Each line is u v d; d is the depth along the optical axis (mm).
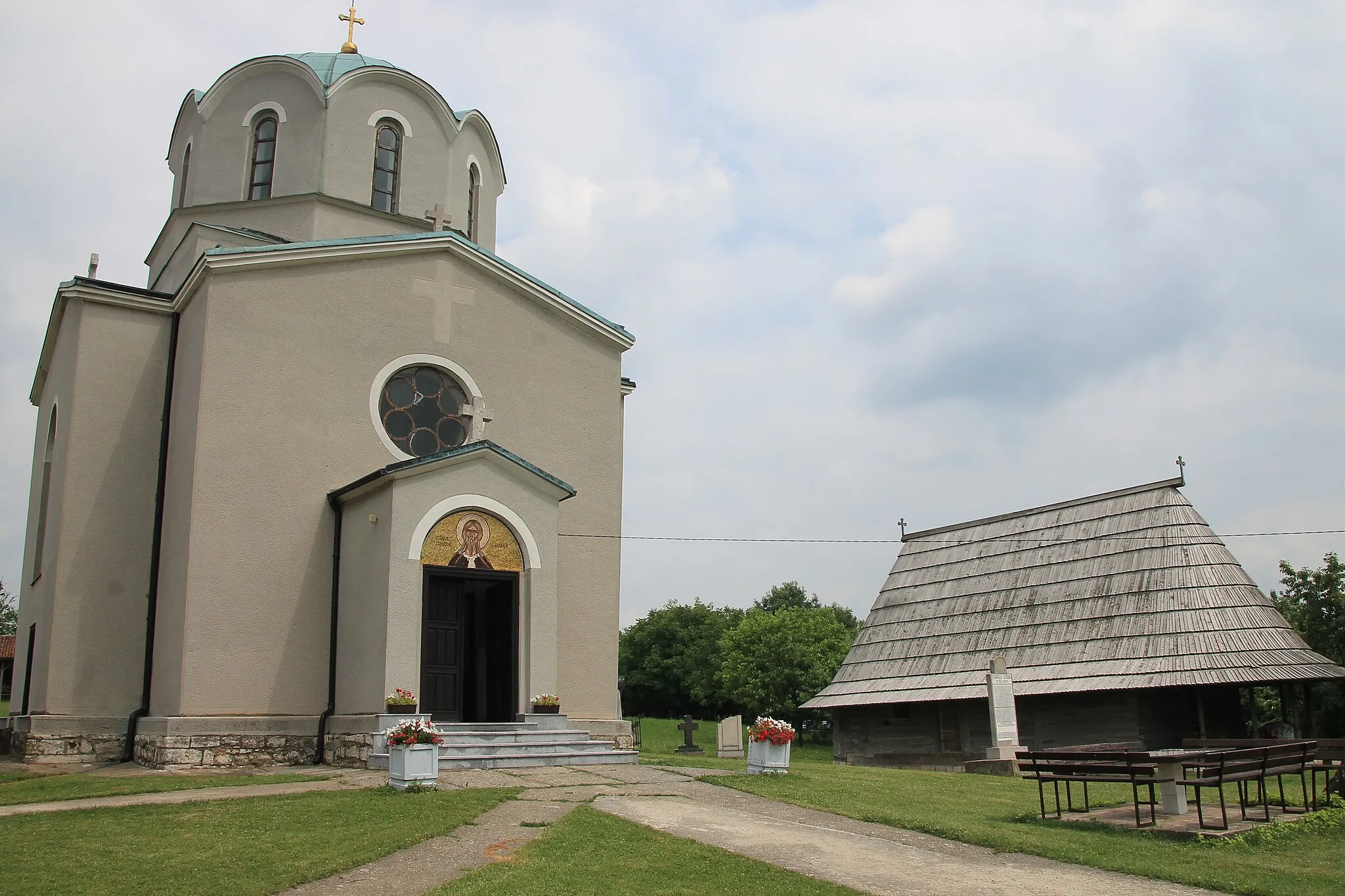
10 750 20109
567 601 21406
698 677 80688
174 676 17953
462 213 25375
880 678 31969
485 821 11367
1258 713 34219
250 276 19297
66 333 20906
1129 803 13883
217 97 24344
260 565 18516
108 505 19500
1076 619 28359
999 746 22969
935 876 9375
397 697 16953
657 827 11180
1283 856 10531
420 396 20844
